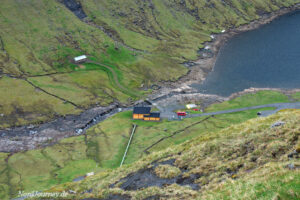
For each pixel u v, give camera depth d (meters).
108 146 120.12
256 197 24.73
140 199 38.28
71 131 140.00
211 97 169.38
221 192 29.84
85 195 48.16
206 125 130.75
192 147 52.53
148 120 143.62
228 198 27.28
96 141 125.88
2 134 135.12
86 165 106.00
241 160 37.91
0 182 98.19
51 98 163.00
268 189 24.86
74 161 110.50
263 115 135.38
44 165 109.06
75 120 149.75
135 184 45.28
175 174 43.41
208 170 40.28
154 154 58.41
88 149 119.62
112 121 144.75
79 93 171.75
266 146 38.22
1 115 145.88
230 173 36.34
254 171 32.53
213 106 157.25
